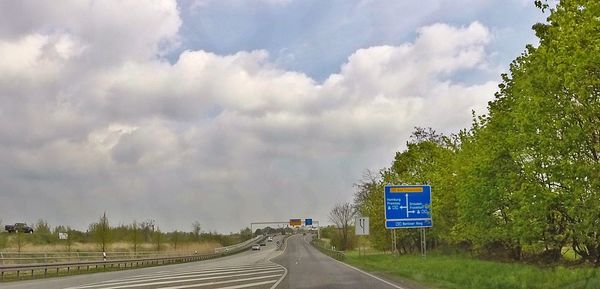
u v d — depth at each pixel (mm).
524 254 37281
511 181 28812
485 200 33125
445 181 44656
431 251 55656
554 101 23938
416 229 59500
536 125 24906
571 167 23094
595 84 20938
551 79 23125
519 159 28109
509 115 30625
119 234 80000
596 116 22531
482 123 35688
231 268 39156
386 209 42594
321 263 48375
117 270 44531
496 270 25688
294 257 70500
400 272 30406
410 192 43094
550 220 27859
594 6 20094
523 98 27297
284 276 28297
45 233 80125
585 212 23281
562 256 34219
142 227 88688
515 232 28828
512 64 31531
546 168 24781
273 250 120750
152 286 21750
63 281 28328
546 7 23922
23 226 79938
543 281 19797
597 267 24000
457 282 22516
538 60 24828
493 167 32000
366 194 78500
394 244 58812
